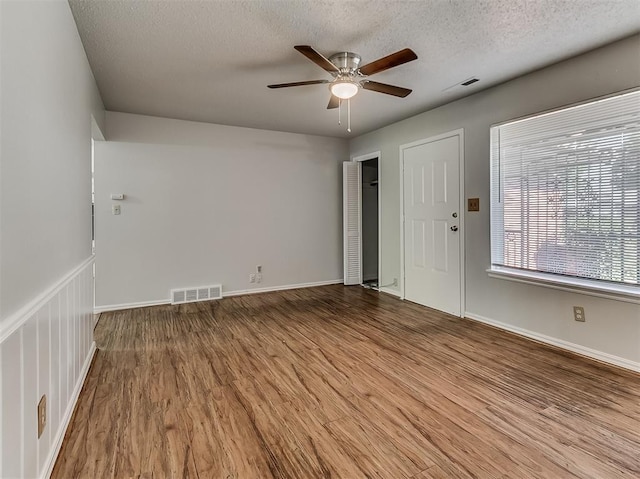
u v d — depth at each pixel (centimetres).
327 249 551
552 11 205
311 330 336
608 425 182
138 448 166
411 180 434
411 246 438
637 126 235
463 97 358
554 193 286
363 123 460
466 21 216
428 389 221
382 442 170
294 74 294
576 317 271
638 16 210
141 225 421
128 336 321
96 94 313
